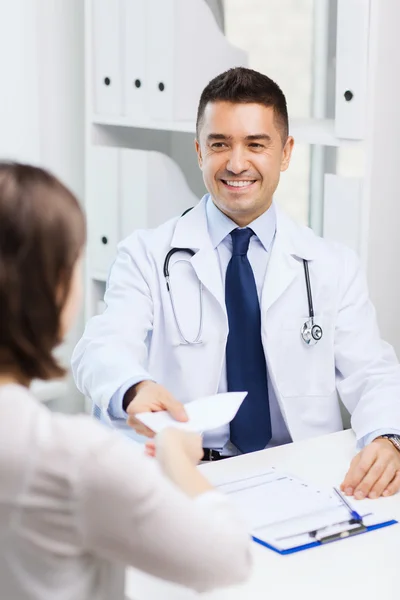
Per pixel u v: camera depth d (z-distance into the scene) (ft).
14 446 2.57
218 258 6.28
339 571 3.90
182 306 6.15
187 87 8.25
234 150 5.95
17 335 2.64
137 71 8.45
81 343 5.99
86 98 8.98
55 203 2.67
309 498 4.59
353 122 7.13
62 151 9.87
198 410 4.59
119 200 8.74
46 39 9.55
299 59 8.84
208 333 6.11
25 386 2.79
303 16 8.73
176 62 8.11
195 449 3.46
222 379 6.20
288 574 3.86
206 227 6.30
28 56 9.29
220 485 4.75
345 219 7.28
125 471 2.60
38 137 9.49
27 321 2.65
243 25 9.11
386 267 7.66
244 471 5.00
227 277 6.18
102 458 2.59
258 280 6.26
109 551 2.66
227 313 6.12
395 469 4.95
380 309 7.72
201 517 2.71
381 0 6.96
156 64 8.24
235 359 6.12
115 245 8.87
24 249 2.61
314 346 6.25
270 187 6.12
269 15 8.92
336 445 5.52
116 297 6.23
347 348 6.30
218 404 4.62
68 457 2.58
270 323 6.14
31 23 9.28
